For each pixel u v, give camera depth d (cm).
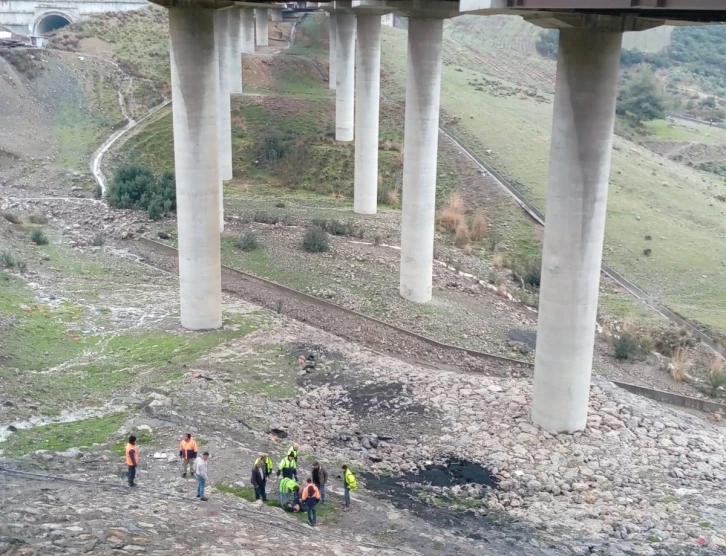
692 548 2116
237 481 2222
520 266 5256
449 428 2853
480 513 2300
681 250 5556
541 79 13000
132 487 2073
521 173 6675
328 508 2178
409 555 1877
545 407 2817
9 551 1470
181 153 3412
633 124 11100
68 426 2503
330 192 7000
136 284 4397
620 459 2658
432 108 4006
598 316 4572
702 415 3469
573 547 2091
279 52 10431
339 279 4562
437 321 4091
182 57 3272
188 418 2648
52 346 3334
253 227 5584
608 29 2445
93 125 7906
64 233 5366
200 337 3553
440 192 6488
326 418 2897
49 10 10800
